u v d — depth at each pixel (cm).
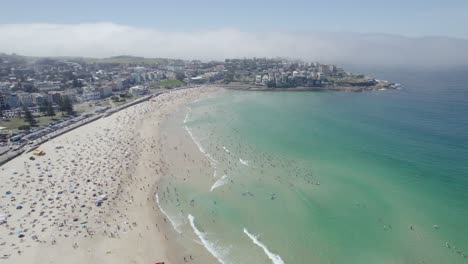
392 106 19688
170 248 6384
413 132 13475
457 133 13112
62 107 17100
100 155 10944
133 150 11419
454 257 5988
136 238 6656
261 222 7200
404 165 10012
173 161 10469
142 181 9069
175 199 8175
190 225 7119
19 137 12631
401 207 7662
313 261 5981
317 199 8125
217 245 6469
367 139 12706
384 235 6681
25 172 9512
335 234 6750
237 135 13212
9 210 7412
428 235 6631
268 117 16588
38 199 7950
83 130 14012
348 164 10238
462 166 9762
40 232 6688
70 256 6072
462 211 7425
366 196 8212
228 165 10194
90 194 8256
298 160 10600
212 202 8031
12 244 6297
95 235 6688
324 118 16475
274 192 8506
